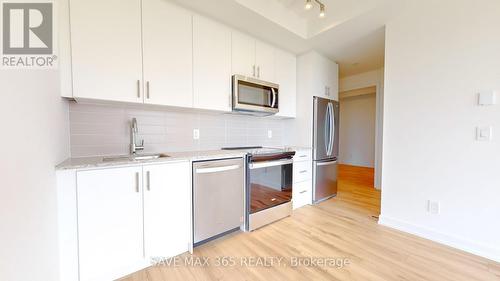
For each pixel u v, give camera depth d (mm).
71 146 1648
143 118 2002
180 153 2031
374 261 1619
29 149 838
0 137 633
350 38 2586
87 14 1429
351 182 4449
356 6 2111
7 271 660
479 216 1701
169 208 1617
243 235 2057
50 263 1076
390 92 2215
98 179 1305
